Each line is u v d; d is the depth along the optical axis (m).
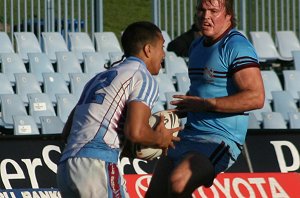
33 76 35.19
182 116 19.45
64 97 33.66
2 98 32.88
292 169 25.59
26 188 23.88
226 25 19.11
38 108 33.09
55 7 40.78
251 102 18.36
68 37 39.84
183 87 37.00
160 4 41.59
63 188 16.52
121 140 16.48
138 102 16.14
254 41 42.84
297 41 43.31
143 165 24.81
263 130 25.86
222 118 18.92
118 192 16.17
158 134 16.48
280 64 43.44
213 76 18.94
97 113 16.33
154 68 17.30
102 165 16.08
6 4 39.25
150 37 17.12
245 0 42.88
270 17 43.38
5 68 36.25
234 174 25.08
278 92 37.00
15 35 38.59
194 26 38.81
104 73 16.78
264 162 25.52
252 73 18.52
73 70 37.34
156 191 19.36
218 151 18.89
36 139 24.50
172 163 19.30
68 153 16.34
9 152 24.12
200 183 18.50
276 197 25.12
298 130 26.09
